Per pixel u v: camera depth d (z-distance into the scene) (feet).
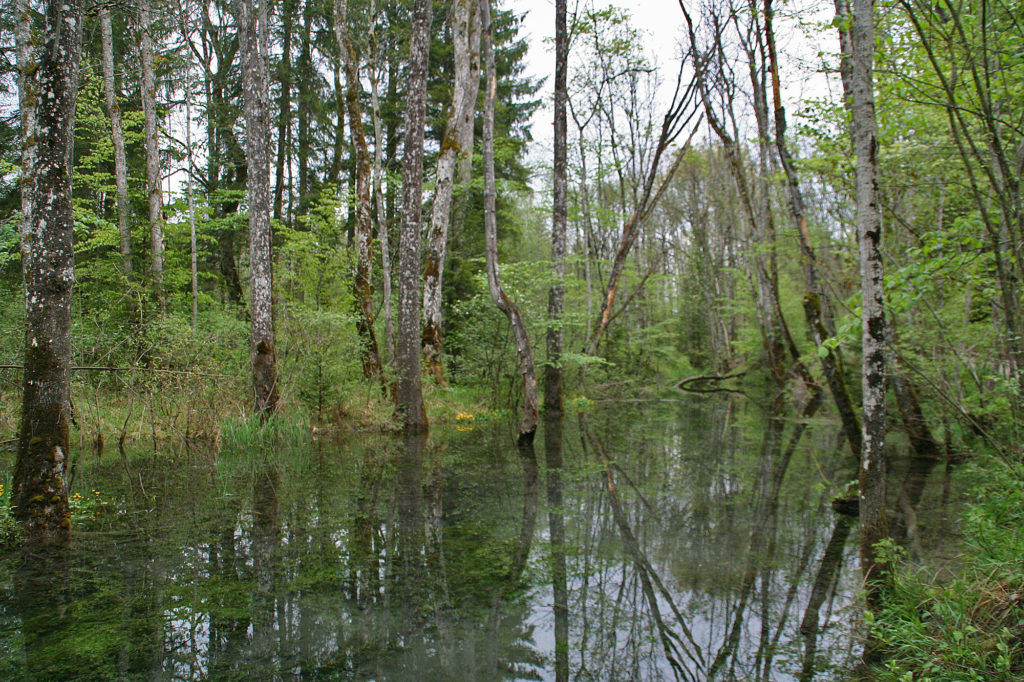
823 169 24.98
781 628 13.50
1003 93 15.24
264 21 37.04
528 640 12.84
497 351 51.11
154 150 46.96
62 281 18.61
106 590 14.78
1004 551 13.38
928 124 18.72
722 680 11.37
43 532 18.37
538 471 29.17
